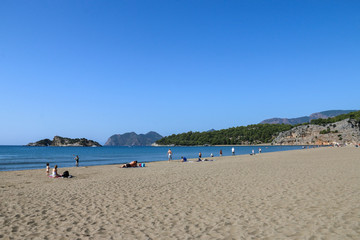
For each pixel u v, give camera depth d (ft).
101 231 22.41
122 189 43.68
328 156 119.14
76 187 48.14
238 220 24.03
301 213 25.11
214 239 19.65
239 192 37.24
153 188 43.68
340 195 31.89
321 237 18.93
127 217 26.45
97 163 150.10
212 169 73.97
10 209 30.86
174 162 127.13
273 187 39.88
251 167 75.10
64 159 189.26
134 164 101.19
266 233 20.36
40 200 36.19
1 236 21.53
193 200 33.27
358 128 606.14
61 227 23.72
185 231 21.74
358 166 65.98
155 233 21.52
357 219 22.47
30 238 21.03
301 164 79.25
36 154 277.23
